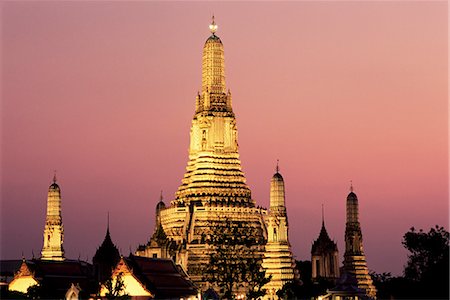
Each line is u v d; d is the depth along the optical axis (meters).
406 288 194.12
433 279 187.00
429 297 186.25
